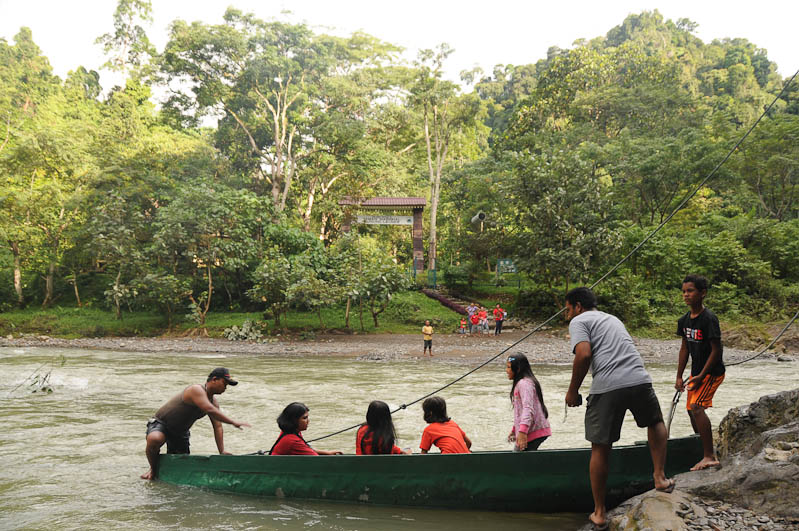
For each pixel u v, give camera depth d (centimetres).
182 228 3189
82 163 4062
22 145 3797
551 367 1883
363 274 3133
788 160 3538
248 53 4216
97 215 3378
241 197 3444
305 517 489
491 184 4212
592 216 3020
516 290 3947
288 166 4538
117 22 6906
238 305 3675
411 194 5194
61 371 1639
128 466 681
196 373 1673
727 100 8719
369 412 569
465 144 5866
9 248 3834
